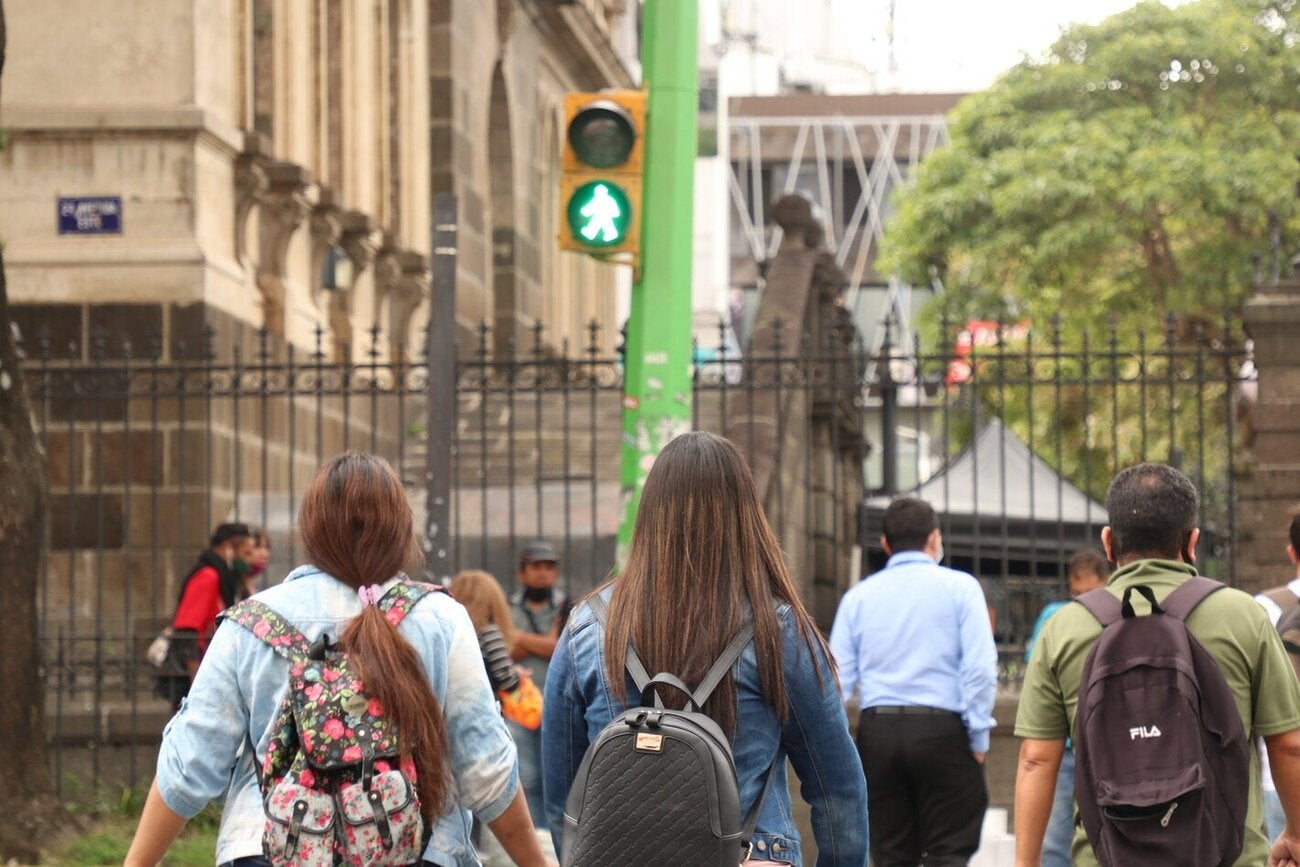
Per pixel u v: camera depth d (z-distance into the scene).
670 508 8.32
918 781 17.00
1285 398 24.22
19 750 20.22
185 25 30.28
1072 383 23.33
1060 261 59.47
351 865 8.41
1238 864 9.95
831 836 8.41
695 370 23.92
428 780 8.61
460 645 8.88
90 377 29.58
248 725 8.77
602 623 8.35
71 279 30.05
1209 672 9.67
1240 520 30.27
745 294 145.00
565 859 8.05
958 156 62.50
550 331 58.22
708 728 7.82
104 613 29.16
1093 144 58.12
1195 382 23.66
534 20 55.31
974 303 62.50
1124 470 10.66
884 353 24.05
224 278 30.89
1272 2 60.53
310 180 35.59
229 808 8.79
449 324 18.88
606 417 36.91
